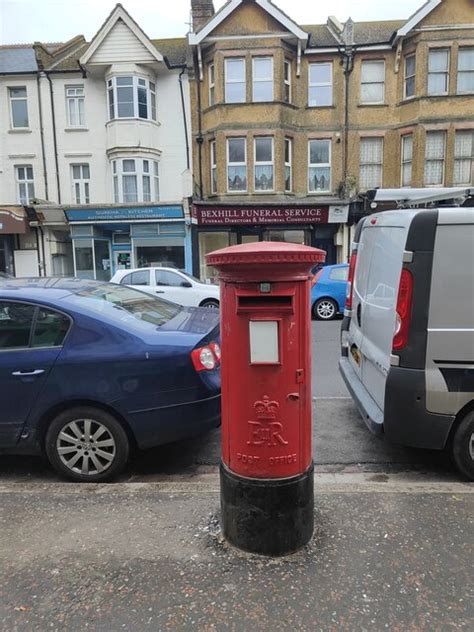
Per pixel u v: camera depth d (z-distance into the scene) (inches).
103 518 106.6
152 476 141.4
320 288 469.1
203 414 135.9
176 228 644.7
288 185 665.6
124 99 665.6
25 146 701.9
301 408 92.6
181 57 697.0
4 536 100.7
